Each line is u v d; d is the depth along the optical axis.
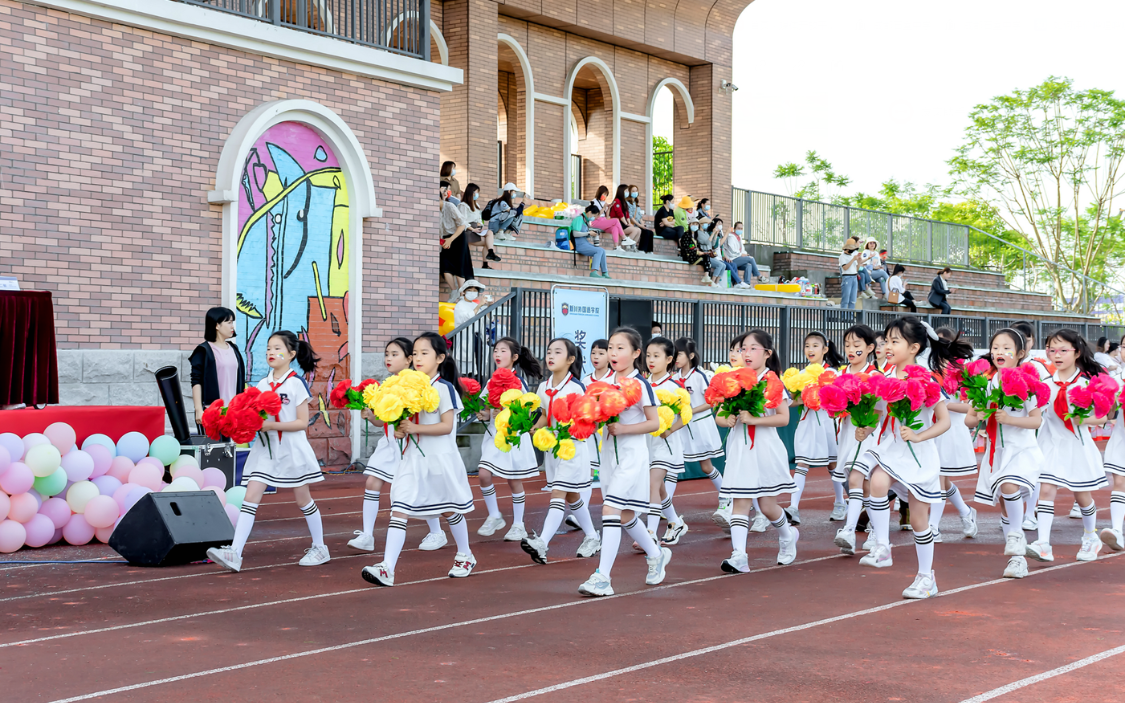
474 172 23.59
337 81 15.04
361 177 15.22
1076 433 9.04
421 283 16.19
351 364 15.20
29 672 5.46
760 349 9.06
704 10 29.31
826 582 7.96
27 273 12.05
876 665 5.60
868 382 7.49
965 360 9.20
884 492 8.05
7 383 10.00
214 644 6.04
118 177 12.80
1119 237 52.06
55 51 12.23
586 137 29.58
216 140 13.74
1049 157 50.81
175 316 13.34
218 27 13.48
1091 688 5.19
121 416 10.10
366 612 6.89
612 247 23.67
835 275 29.83
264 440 8.52
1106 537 8.86
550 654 5.81
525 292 16.86
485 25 23.89
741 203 30.22
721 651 5.88
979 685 5.24
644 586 7.80
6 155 11.86
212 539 8.86
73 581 8.02
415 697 5.04
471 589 7.68
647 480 7.65
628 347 7.64
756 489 8.42
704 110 29.70
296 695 5.07
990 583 7.91
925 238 35.31
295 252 14.59
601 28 27.02
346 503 12.52
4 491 9.02
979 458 16.77
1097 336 34.84
